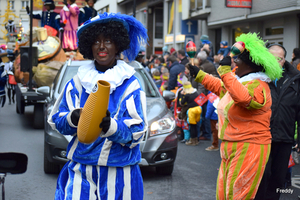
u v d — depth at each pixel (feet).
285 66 12.58
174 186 15.79
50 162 16.57
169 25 74.43
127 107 7.02
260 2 41.22
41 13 40.68
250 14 43.06
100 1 118.11
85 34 7.32
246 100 8.83
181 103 24.20
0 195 14.03
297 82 12.37
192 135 24.39
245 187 9.36
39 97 27.27
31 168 17.94
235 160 9.41
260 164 9.32
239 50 9.02
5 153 7.51
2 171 7.47
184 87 24.12
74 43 35.76
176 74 29.01
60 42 32.81
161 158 16.07
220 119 9.86
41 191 14.80
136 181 7.50
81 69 7.43
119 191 7.24
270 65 9.27
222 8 48.96
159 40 83.82
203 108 26.12
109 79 7.10
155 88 19.69
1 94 38.32
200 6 53.47
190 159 20.68
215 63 33.68
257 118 9.33
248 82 9.36
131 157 7.33
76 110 6.77
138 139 7.04
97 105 6.27
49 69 29.89
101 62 7.36
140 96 7.22
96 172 7.23
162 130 16.20
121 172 7.27
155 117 16.40
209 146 24.34
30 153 21.02
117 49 7.53
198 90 25.22
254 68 9.58
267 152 9.43
